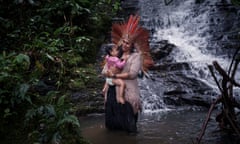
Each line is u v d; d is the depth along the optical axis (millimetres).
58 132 2863
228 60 7934
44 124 3055
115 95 3941
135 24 4016
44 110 2932
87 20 7754
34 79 3404
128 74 3879
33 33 4992
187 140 3551
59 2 6066
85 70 6145
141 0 11828
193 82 6152
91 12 7672
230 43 8641
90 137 3701
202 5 11227
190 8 11250
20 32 4680
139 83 6098
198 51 8523
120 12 10836
